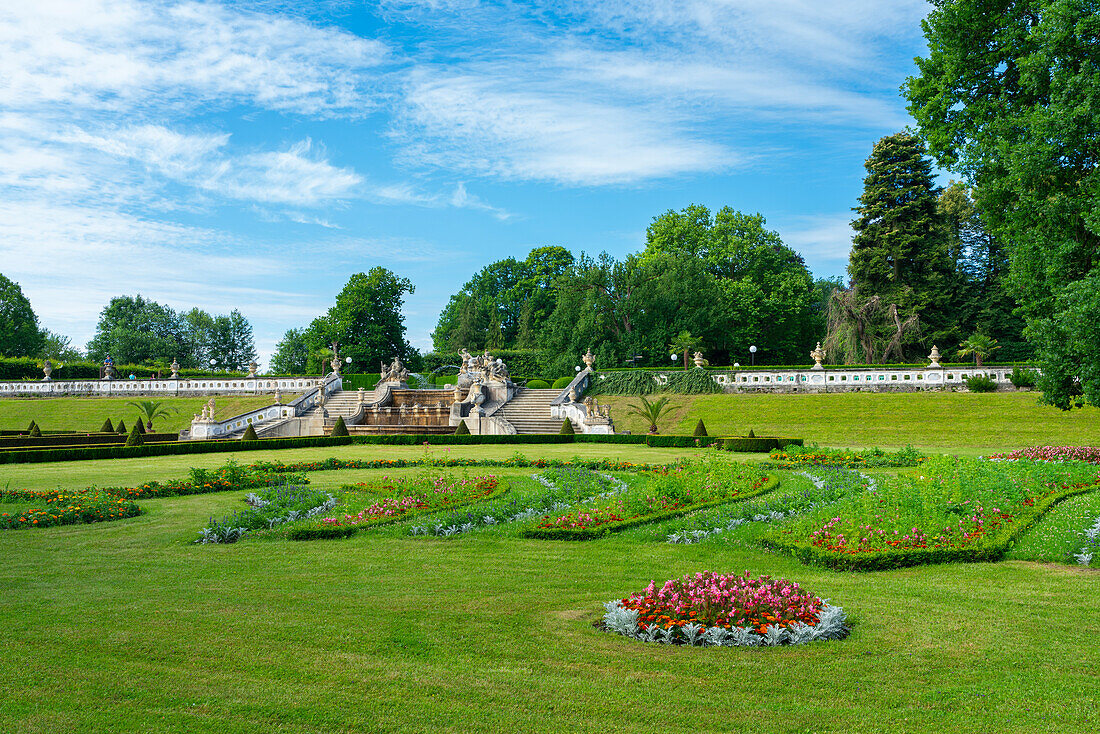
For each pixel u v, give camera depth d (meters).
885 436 35.03
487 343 79.56
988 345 50.81
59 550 11.16
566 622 7.32
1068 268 21.19
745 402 44.16
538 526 12.24
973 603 7.85
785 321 64.62
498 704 5.40
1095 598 8.02
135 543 11.70
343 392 49.97
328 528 12.09
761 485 16.73
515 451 29.58
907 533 10.48
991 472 14.89
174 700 5.50
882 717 5.15
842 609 7.08
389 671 6.03
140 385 55.75
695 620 6.76
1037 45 21.47
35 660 6.31
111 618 7.50
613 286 59.59
